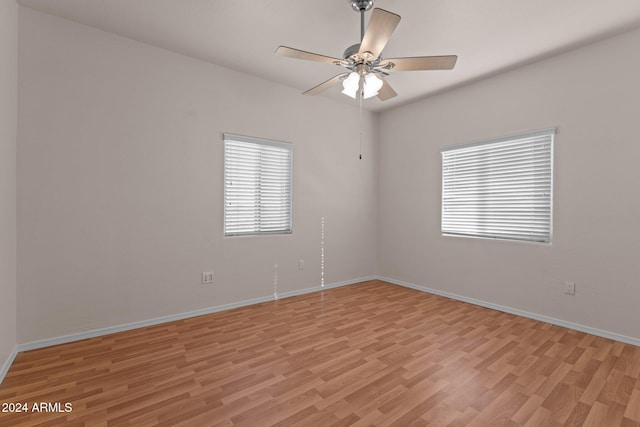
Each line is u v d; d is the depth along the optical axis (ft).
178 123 10.02
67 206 8.27
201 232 10.55
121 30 8.71
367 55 6.45
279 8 7.61
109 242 8.90
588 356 7.67
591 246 9.12
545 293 10.09
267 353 7.78
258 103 11.75
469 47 9.29
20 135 7.63
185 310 10.25
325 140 13.83
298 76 11.67
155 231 9.66
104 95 8.75
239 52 9.90
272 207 12.36
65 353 7.68
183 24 8.38
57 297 8.16
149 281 9.57
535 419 5.40
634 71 8.36
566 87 9.58
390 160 15.31
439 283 13.25
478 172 11.95
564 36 8.69
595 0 7.15
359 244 15.26
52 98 8.04
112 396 5.96
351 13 7.77
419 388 6.31
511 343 8.42
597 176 9.00
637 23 8.05
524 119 10.52
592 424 5.28
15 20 7.38
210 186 10.71
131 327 9.25
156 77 9.59
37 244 7.88
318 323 9.84
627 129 8.48
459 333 9.09
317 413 5.53
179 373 6.81
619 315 8.63
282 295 12.61
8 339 6.99
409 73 11.10
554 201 9.86
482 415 5.49
